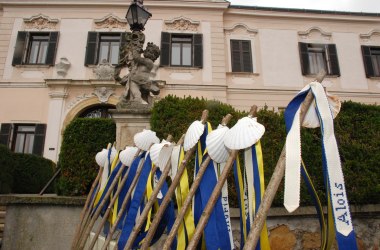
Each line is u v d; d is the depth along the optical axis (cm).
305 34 1368
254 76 1280
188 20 1303
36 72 1191
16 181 758
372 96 1295
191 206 187
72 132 433
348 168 338
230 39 1326
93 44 1231
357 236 329
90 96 1156
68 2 1273
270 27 1362
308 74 1299
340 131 352
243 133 159
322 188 339
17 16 1270
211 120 359
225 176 164
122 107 444
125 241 233
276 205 334
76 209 376
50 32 1241
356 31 1395
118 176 296
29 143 1138
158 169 251
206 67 1245
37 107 1150
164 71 1220
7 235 360
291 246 323
